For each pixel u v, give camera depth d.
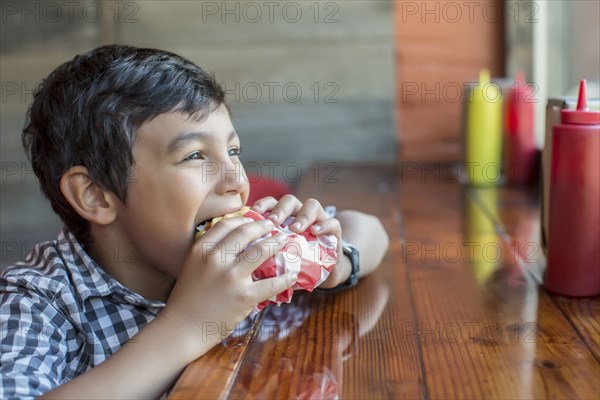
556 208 0.97
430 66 2.43
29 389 0.77
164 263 1.00
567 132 0.94
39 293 0.94
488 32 2.39
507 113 1.92
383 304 1.00
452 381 0.72
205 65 2.44
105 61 1.02
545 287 1.02
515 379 0.72
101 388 0.77
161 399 0.81
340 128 2.47
